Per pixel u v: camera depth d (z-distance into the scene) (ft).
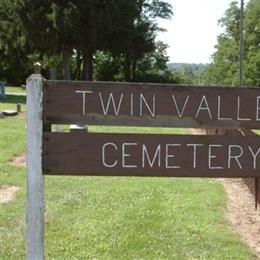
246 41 168.25
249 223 19.67
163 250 16.25
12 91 120.26
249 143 10.24
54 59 139.74
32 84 9.86
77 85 9.97
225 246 16.84
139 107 10.07
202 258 15.65
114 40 108.37
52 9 100.68
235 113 10.23
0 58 143.43
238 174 10.27
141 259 15.47
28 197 10.03
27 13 101.76
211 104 10.18
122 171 10.10
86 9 101.19
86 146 10.03
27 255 10.12
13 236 17.30
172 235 17.67
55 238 17.10
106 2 102.42
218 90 10.17
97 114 10.03
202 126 10.19
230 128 10.24
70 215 19.85
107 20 101.65
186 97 10.14
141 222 19.03
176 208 21.47
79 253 15.81
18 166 31.48
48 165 10.03
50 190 24.75
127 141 10.07
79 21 100.89
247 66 163.02
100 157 10.06
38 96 9.89
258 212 21.22
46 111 9.97
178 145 10.14
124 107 10.05
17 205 21.63
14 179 27.50
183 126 10.17
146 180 28.09
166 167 10.14
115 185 26.43
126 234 17.61
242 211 21.63
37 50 110.93
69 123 10.01
